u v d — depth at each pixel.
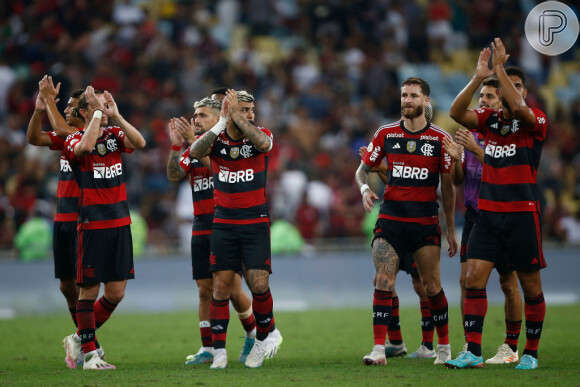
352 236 59.88
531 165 20.73
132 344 29.50
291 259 51.31
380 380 19.03
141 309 43.28
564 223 62.47
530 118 20.14
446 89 82.25
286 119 71.69
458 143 21.91
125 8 78.75
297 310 42.31
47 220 56.72
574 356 23.83
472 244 21.06
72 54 71.00
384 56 81.56
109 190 22.69
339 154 67.31
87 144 21.66
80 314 22.31
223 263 22.41
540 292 21.02
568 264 53.56
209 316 24.41
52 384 19.03
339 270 52.38
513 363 22.42
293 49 79.06
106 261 22.61
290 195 60.69
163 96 69.88
